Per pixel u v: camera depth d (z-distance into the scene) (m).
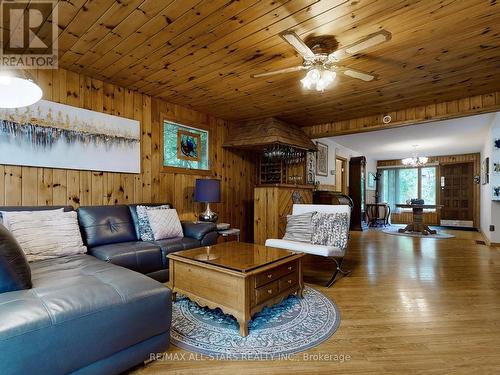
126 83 3.26
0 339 1.10
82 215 2.78
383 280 3.12
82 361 1.32
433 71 2.83
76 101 2.97
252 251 2.54
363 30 2.13
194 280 2.23
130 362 1.50
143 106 3.60
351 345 1.79
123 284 1.60
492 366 1.58
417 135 6.17
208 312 2.26
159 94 3.61
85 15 1.99
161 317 1.64
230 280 1.98
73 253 2.40
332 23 2.05
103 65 2.80
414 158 8.24
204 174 4.42
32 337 1.17
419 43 2.31
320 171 6.20
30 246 2.17
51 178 2.80
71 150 2.93
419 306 2.41
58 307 1.29
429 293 2.72
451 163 8.75
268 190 4.31
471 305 2.44
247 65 2.78
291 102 3.82
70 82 2.93
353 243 5.49
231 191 4.90
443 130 5.70
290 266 2.41
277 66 2.80
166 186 3.87
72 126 2.94
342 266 3.71
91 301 1.39
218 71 2.92
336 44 2.32
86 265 2.02
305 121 4.80
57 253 2.29
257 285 2.01
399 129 5.64
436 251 4.73
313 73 2.25
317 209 3.53
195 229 3.30
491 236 5.28
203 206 4.38
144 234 3.07
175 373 1.52
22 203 2.62
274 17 2.00
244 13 1.96
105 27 2.14
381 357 1.66
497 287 2.90
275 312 2.27
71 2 1.85
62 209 2.60
